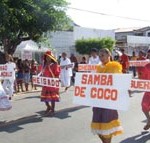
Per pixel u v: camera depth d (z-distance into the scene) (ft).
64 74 60.29
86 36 129.70
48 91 37.73
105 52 22.76
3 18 64.34
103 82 22.29
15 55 90.89
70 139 28.25
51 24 75.56
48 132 30.63
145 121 34.09
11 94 45.80
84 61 77.30
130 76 21.58
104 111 22.06
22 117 37.29
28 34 76.89
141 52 57.98
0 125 33.58
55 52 115.75
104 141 22.27
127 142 26.99
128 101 21.58
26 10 70.33
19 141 27.96
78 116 37.29
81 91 23.04
